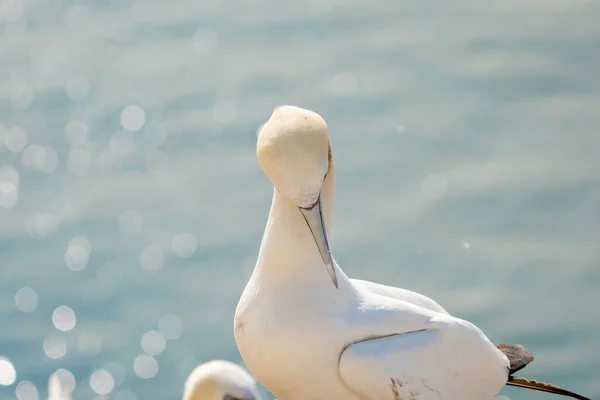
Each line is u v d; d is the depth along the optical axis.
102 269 36.19
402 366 9.52
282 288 9.77
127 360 32.22
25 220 38.72
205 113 44.47
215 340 32.84
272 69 47.16
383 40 48.44
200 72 47.44
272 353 9.77
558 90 43.88
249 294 9.97
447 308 33.66
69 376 31.56
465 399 9.89
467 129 42.25
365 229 37.09
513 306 33.47
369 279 34.91
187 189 39.75
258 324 9.80
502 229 36.78
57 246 37.22
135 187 40.47
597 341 31.80
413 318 9.81
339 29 49.78
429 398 9.61
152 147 43.00
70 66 48.25
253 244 36.81
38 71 47.94
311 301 9.71
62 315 34.00
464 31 47.91
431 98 44.41
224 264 36.03
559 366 30.92
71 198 39.97
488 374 10.00
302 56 48.12
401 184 39.31
